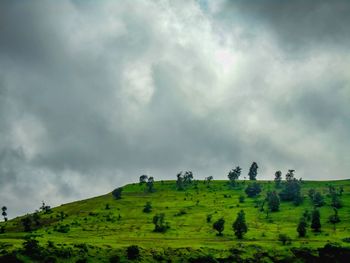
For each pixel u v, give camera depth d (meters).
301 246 152.25
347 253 145.62
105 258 136.75
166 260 139.12
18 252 132.75
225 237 181.25
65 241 163.12
